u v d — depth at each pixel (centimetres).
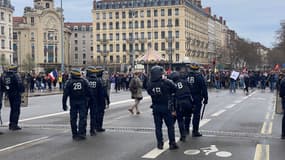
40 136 1125
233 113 1734
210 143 1008
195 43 12581
